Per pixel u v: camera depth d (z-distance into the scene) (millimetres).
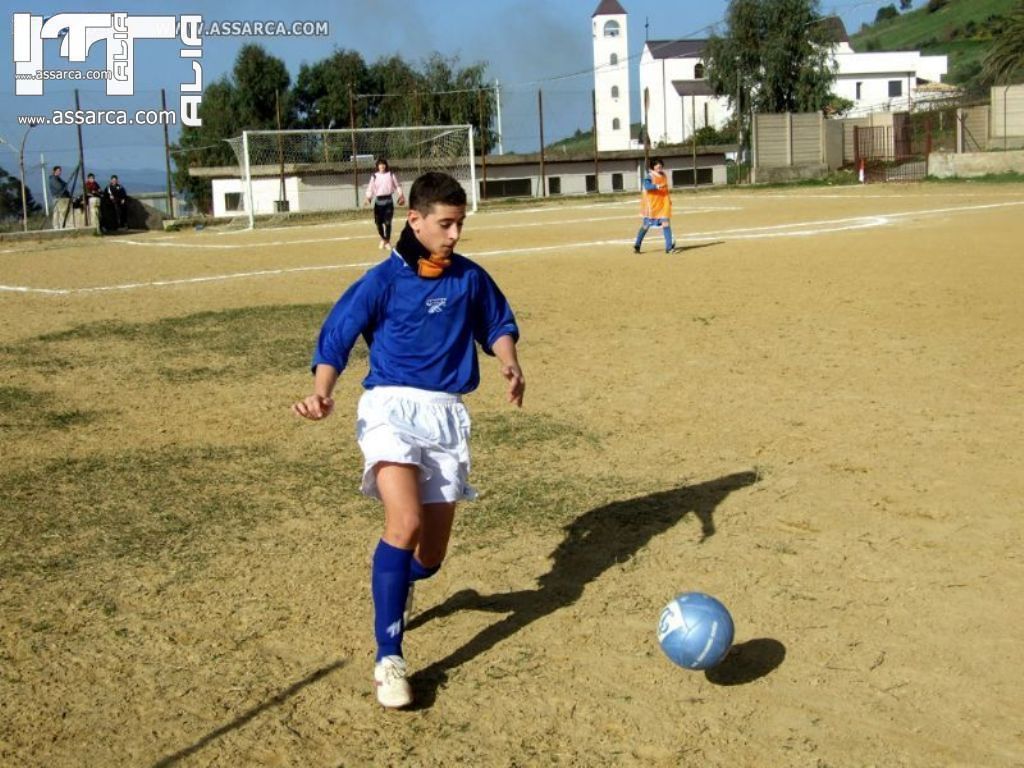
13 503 6504
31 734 3869
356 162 44000
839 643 4387
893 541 5441
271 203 47000
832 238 21562
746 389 8914
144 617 4840
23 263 24266
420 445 4125
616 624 4641
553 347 11133
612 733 3779
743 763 3574
